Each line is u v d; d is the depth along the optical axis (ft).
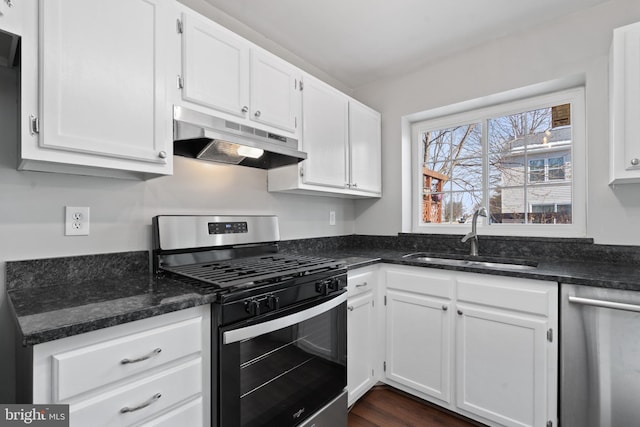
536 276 4.88
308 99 6.44
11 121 3.77
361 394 6.29
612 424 4.34
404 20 6.24
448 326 5.91
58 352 2.56
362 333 6.38
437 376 6.04
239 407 3.73
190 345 3.42
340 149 7.28
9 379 3.65
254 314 3.87
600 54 5.76
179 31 4.35
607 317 4.38
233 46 5.04
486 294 5.45
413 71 8.29
